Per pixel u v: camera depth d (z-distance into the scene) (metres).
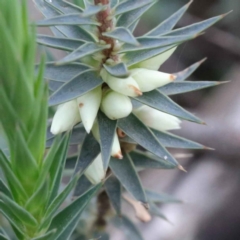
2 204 0.21
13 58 0.19
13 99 0.20
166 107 0.22
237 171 0.33
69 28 0.22
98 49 0.21
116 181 0.24
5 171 0.20
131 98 0.23
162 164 0.24
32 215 0.21
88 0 0.23
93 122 0.22
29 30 0.20
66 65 0.22
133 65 0.22
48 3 0.22
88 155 0.23
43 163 0.20
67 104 0.22
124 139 0.23
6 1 0.19
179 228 0.31
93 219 0.27
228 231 0.32
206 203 0.32
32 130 0.20
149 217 0.26
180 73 0.24
